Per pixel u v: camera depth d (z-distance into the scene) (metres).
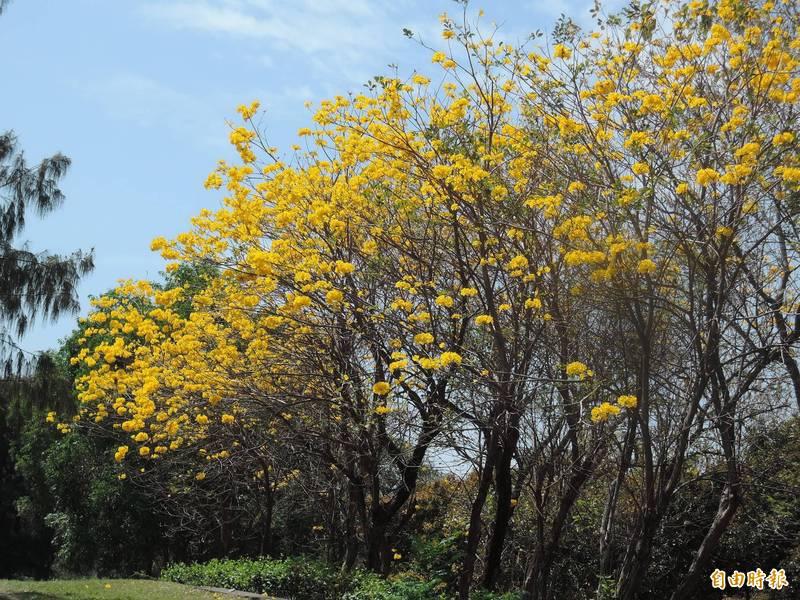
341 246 9.25
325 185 9.45
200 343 10.18
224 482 18.48
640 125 7.74
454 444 9.53
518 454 10.62
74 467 23.28
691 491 12.12
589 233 7.27
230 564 15.05
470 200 8.56
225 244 9.19
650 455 8.02
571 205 7.66
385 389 7.63
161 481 19.77
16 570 30.98
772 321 8.53
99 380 11.12
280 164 9.20
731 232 7.02
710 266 7.63
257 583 13.34
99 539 23.23
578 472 10.05
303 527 22.22
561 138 8.01
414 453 10.75
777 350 8.23
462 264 8.71
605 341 8.30
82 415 15.88
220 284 10.23
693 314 7.89
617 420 9.07
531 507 12.66
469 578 9.56
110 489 22.03
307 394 10.63
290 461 14.12
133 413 11.34
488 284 8.22
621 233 7.30
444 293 8.88
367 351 10.48
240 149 9.01
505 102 8.87
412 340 9.24
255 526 22.67
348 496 14.08
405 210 8.73
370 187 8.77
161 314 10.36
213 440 12.96
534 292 8.47
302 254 8.91
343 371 10.20
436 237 9.24
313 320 9.76
